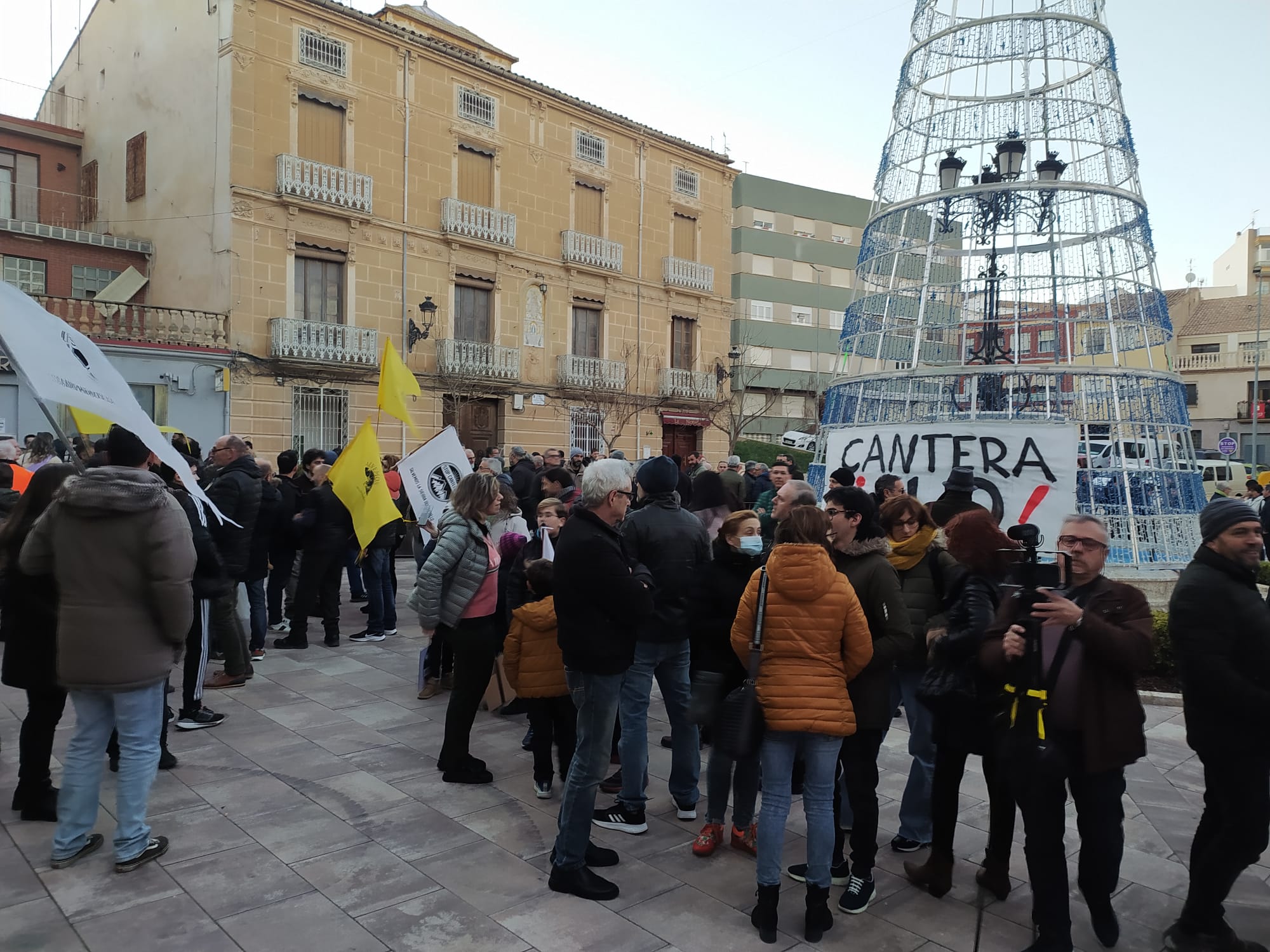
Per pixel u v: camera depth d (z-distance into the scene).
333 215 17.89
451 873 3.58
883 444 8.26
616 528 3.78
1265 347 36.53
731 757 3.16
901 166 9.41
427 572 4.42
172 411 16.00
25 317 3.75
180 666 6.84
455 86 19.88
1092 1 8.54
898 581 3.55
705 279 25.36
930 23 9.34
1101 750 2.94
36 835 3.87
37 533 3.52
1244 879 3.59
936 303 10.07
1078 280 8.63
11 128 20.38
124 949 2.98
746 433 39.94
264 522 7.03
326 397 18.05
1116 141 8.49
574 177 22.36
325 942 3.05
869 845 3.40
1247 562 2.99
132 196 19.45
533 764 4.83
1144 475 7.95
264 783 4.51
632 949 3.07
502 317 21.00
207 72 17.17
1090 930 3.28
